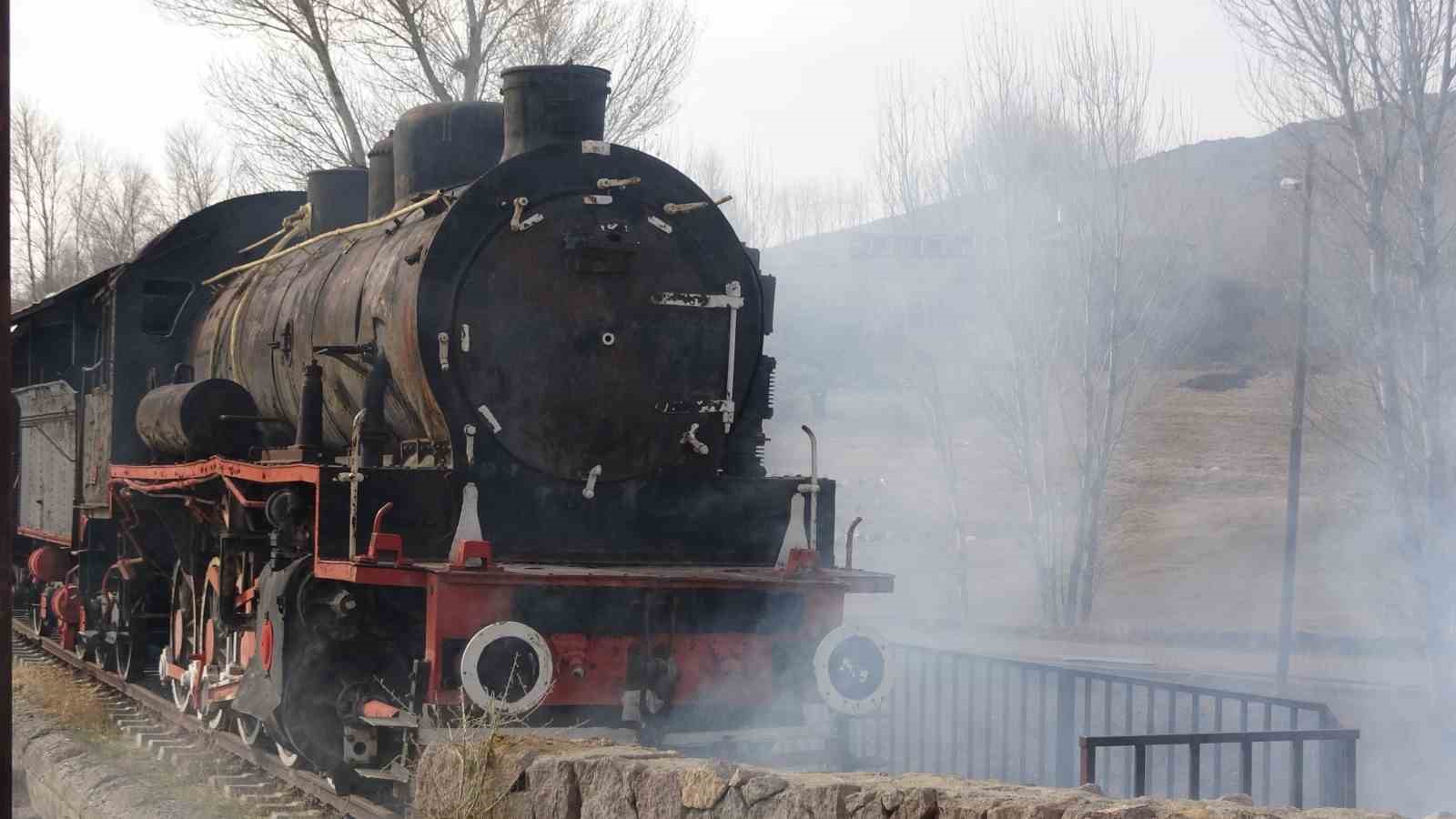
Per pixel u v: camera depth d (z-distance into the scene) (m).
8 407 6.40
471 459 8.85
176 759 10.80
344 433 10.80
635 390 9.30
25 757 12.30
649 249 9.40
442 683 7.99
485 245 8.95
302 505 9.55
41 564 17.25
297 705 9.05
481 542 8.22
